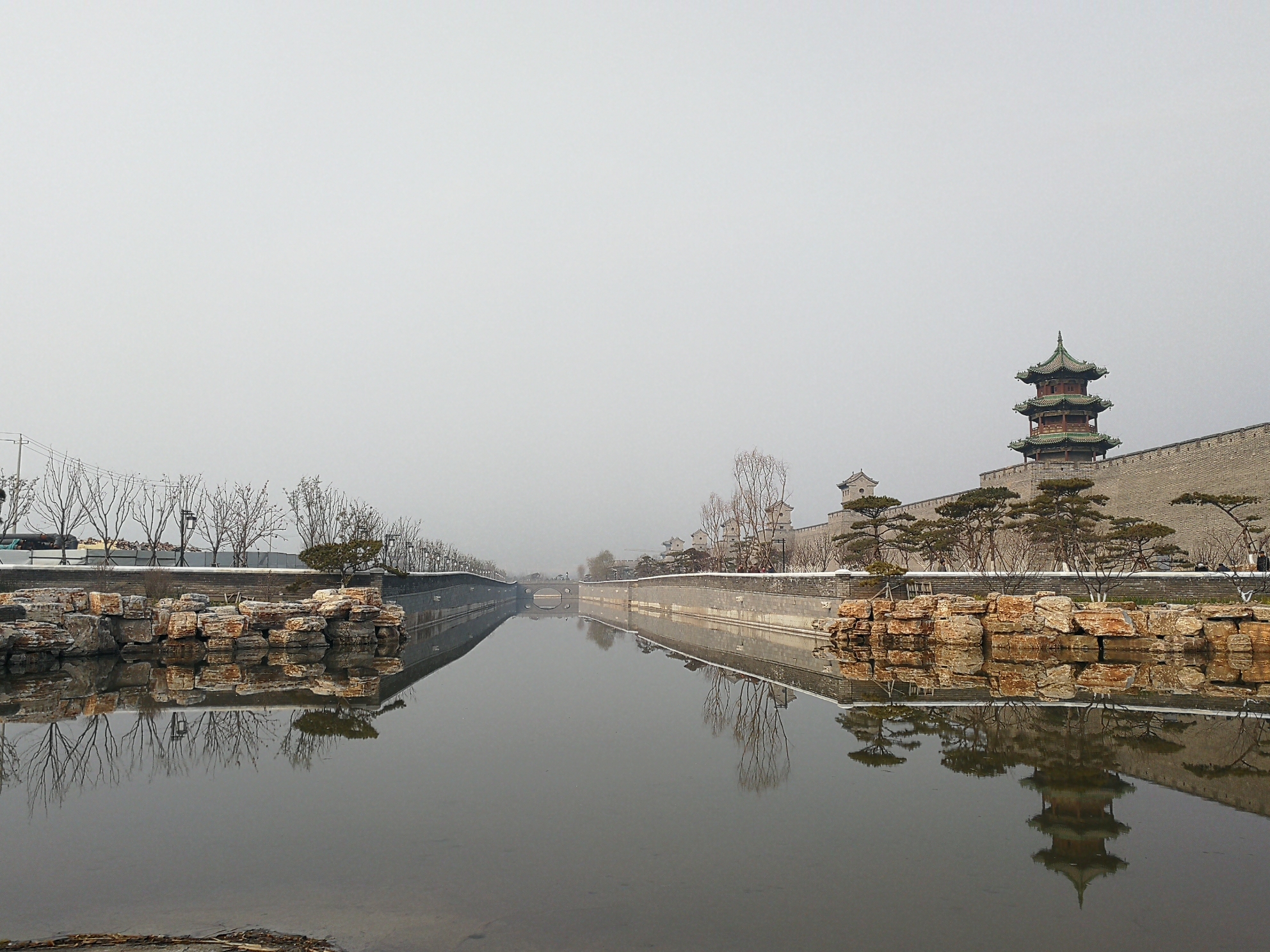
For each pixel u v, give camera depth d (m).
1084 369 62.94
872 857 10.05
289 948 7.38
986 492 47.75
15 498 47.22
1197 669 29.23
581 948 7.45
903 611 36.47
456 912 8.27
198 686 24.55
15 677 25.94
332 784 13.29
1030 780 13.80
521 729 18.22
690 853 10.13
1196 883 9.27
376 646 38.25
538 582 171.62
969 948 7.60
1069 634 33.19
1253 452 43.38
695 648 41.31
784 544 77.00
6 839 10.51
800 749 16.23
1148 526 39.34
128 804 12.16
